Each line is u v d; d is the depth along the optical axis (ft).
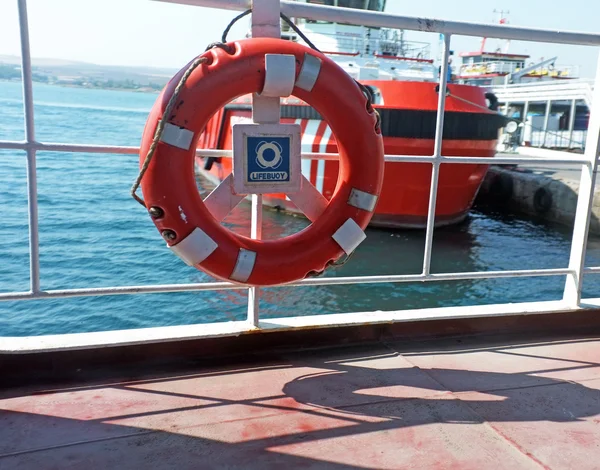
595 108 8.51
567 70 104.73
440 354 8.09
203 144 60.80
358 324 8.25
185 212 6.38
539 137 87.61
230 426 6.02
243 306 27.53
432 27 7.45
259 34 6.77
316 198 7.28
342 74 6.73
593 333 9.05
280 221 44.60
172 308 26.86
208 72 6.24
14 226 40.37
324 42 43.93
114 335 7.41
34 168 6.46
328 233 7.04
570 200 50.34
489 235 45.75
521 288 32.22
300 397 6.71
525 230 48.52
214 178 59.06
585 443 5.90
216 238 6.57
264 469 5.30
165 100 6.30
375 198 7.10
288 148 6.77
